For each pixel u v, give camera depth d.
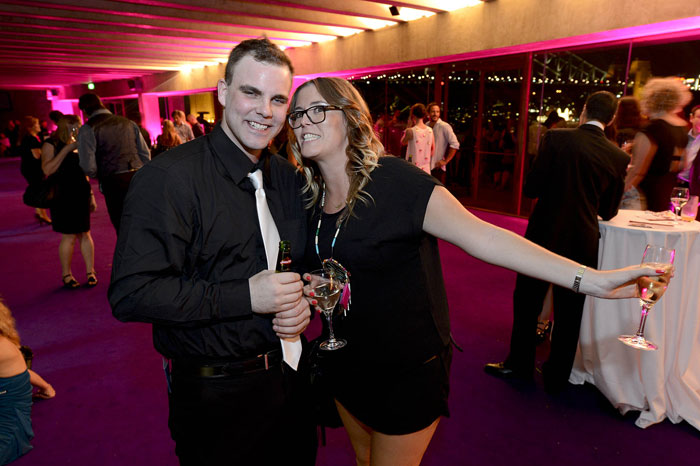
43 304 3.90
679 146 3.46
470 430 2.25
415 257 1.29
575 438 2.19
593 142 2.29
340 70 8.87
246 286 1.18
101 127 4.13
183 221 1.19
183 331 1.27
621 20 4.73
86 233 4.27
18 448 2.03
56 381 2.71
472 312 3.63
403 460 1.41
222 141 1.27
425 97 8.44
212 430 1.32
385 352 1.34
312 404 1.54
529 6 5.57
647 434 2.22
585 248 2.34
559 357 2.47
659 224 2.40
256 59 1.19
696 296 2.31
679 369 2.36
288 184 1.48
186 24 7.57
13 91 23.42
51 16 6.51
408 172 1.26
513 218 6.82
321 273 1.35
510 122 7.40
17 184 11.66
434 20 6.81
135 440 2.19
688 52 5.04
